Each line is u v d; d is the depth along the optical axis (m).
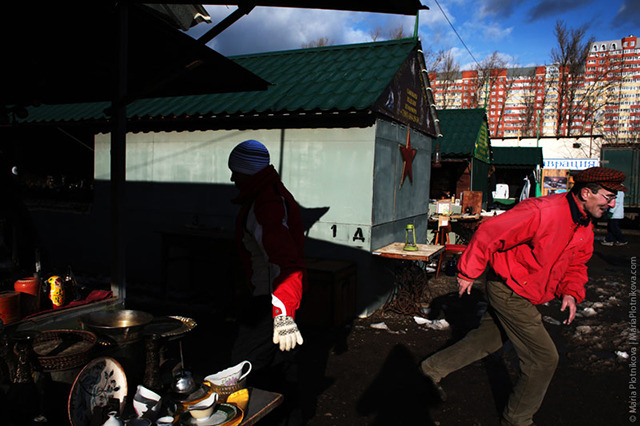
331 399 3.59
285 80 6.63
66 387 2.12
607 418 3.41
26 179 8.05
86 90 4.25
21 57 3.42
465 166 13.02
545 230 2.70
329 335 5.02
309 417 3.30
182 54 3.20
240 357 2.44
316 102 5.61
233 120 6.36
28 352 1.98
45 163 8.09
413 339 4.96
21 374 1.95
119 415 1.92
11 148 7.94
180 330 2.40
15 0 2.50
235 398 2.02
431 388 3.55
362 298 5.64
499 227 2.80
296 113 5.61
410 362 4.35
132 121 6.84
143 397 2.02
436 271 8.59
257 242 2.22
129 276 7.38
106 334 2.23
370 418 3.32
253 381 2.41
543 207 2.73
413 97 6.99
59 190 7.91
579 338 5.15
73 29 2.91
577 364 4.43
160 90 3.97
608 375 4.19
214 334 4.97
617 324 5.66
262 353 2.41
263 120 6.16
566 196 2.80
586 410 3.53
